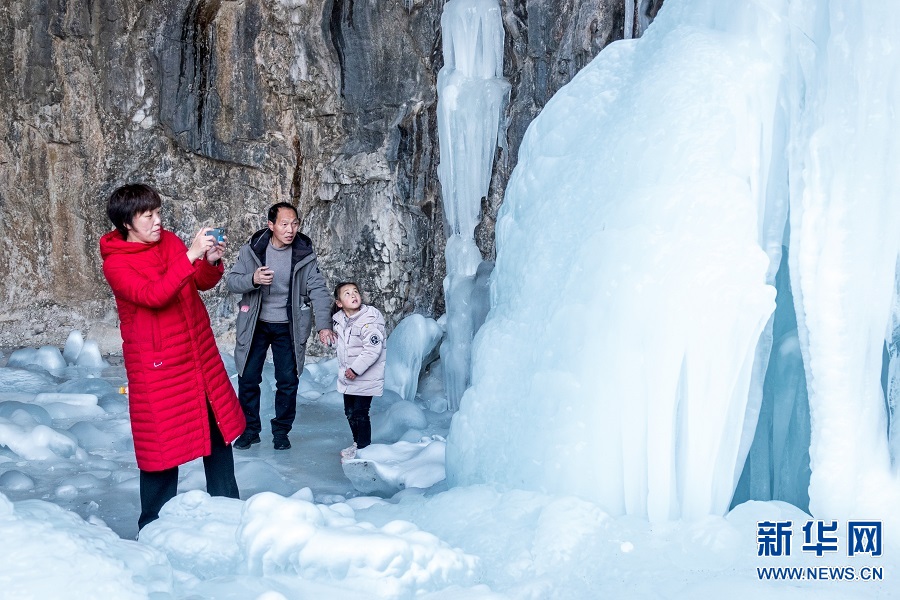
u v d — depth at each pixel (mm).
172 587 2525
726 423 3035
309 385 6945
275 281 5230
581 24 6070
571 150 3975
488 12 6488
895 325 2998
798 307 3041
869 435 2957
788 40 3188
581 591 2672
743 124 3193
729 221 3055
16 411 5340
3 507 2506
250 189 7938
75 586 2236
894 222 2893
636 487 3152
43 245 8094
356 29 7309
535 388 3434
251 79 7652
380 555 2619
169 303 3312
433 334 6703
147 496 3379
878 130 2881
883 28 2869
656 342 3025
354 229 7617
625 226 3293
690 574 2725
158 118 7770
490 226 6672
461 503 3385
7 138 7895
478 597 2537
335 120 7586
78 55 7699
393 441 5469
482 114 6500
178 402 3324
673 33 3588
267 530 2676
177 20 7527
